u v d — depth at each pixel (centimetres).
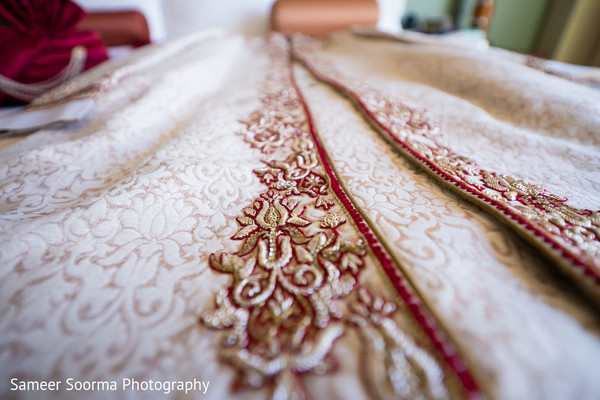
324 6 236
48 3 110
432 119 70
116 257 35
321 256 35
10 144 70
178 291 32
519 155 56
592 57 229
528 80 76
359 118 75
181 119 80
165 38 262
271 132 67
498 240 35
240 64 143
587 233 35
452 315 26
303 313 29
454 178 46
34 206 44
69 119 70
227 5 253
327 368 25
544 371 23
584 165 52
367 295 30
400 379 23
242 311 30
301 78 118
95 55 121
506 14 284
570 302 28
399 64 111
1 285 29
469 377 23
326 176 51
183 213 42
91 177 53
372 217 40
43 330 27
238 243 38
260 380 24
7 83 100
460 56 93
